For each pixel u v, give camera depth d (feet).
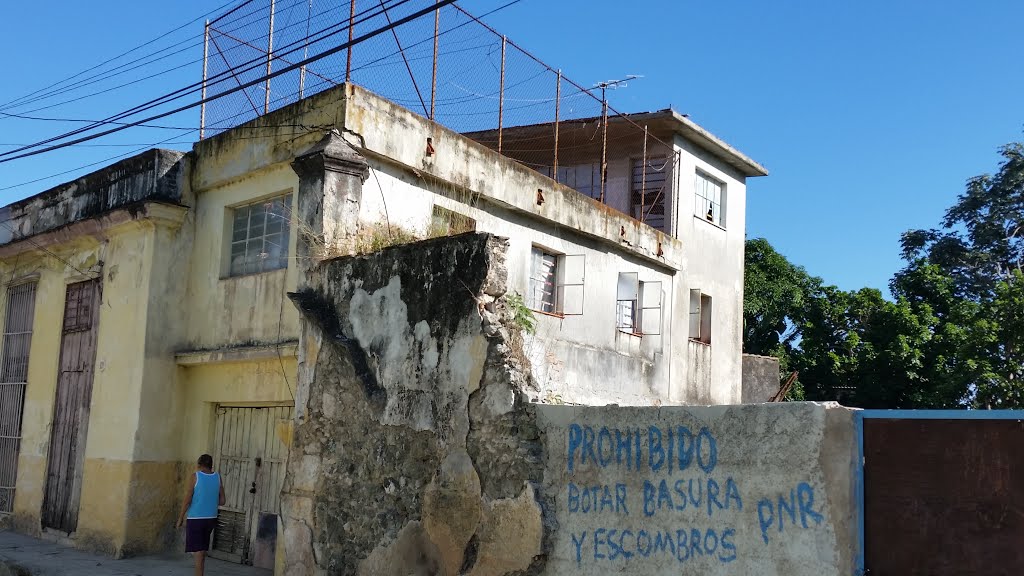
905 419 18.92
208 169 40.57
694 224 65.51
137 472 38.68
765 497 20.33
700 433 21.61
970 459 18.12
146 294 39.75
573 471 23.77
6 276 52.80
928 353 75.56
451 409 27.02
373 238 35.19
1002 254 92.53
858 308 79.87
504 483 25.09
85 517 41.16
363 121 35.60
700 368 64.80
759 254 85.92
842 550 19.10
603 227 52.95
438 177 39.70
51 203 48.37
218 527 38.50
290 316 35.06
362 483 29.32
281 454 35.96
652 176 64.23
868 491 19.11
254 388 36.76
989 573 17.61
